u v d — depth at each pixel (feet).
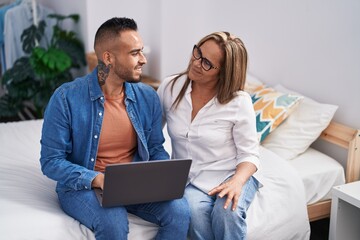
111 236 4.55
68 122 4.93
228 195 4.94
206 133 5.38
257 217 5.42
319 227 7.29
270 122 7.01
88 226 4.73
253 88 8.34
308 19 7.52
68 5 13.19
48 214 4.81
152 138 5.62
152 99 5.46
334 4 6.98
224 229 4.91
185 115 5.52
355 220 6.15
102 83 5.12
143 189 4.56
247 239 5.29
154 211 4.94
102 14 11.75
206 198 5.27
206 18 10.57
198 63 5.21
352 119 6.95
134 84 5.41
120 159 5.34
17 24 12.37
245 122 5.34
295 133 7.06
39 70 11.30
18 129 7.73
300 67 7.86
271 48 8.50
